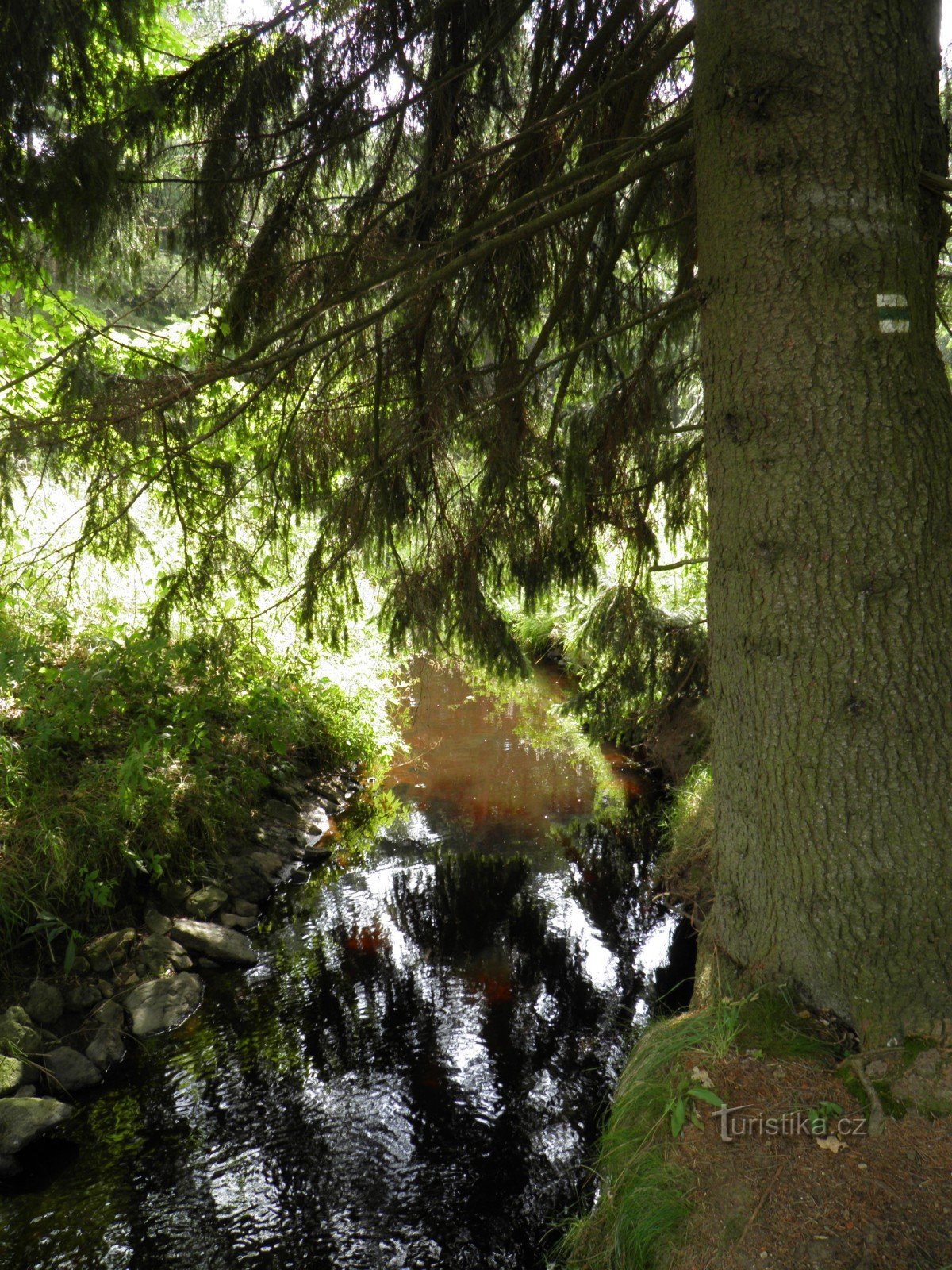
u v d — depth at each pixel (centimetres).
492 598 488
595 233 411
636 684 554
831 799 244
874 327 232
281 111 356
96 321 420
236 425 431
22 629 529
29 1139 314
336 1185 298
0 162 320
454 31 355
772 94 233
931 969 239
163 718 543
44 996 379
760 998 262
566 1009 401
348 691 764
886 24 229
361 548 436
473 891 527
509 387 429
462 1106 336
